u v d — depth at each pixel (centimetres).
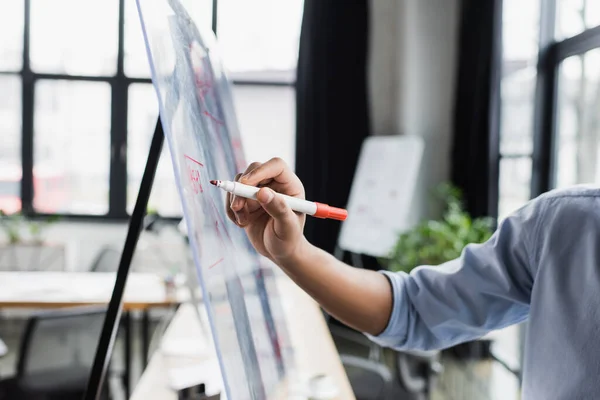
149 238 443
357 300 87
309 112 456
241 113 488
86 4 470
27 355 211
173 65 67
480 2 394
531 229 77
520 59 357
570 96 306
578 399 65
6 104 473
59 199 481
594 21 279
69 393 216
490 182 382
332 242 460
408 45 442
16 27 467
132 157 483
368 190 432
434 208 448
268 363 88
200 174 67
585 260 68
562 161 317
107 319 82
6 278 316
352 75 457
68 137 478
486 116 384
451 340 90
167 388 143
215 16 478
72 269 464
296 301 237
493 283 82
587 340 66
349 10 455
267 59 486
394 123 471
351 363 222
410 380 212
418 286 89
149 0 63
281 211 72
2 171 477
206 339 183
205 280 54
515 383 342
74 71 475
